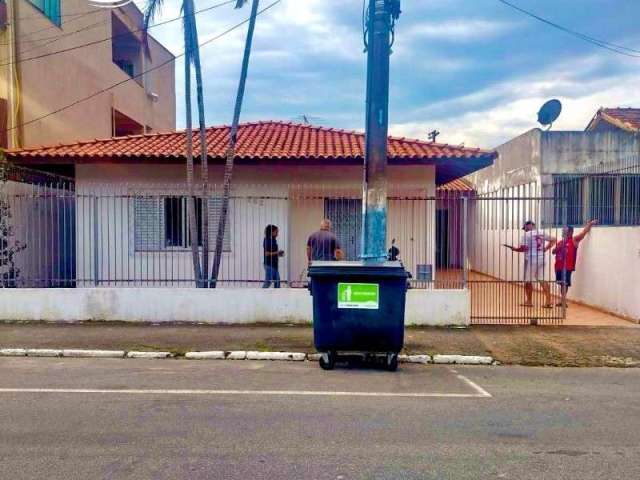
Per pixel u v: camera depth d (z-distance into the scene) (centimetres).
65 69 1705
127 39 2227
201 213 1286
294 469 421
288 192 1302
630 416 560
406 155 1240
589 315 1143
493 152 1266
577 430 516
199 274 1152
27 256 1202
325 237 1085
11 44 1460
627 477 414
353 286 746
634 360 817
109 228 1288
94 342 888
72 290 1041
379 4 863
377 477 409
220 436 488
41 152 1253
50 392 627
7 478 402
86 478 403
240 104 1147
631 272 1078
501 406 592
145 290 1040
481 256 1820
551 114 1644
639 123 1831
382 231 872
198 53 1149
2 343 877
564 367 790
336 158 1229
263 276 1292
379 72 869
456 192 1848
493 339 930
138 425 514
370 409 575
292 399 607
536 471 423
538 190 1560
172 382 677
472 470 423
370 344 748
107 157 1234
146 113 2359
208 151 1266
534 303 1174
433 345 885
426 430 511
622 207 1207
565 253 1130
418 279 1095
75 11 1770
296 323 1034
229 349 852
